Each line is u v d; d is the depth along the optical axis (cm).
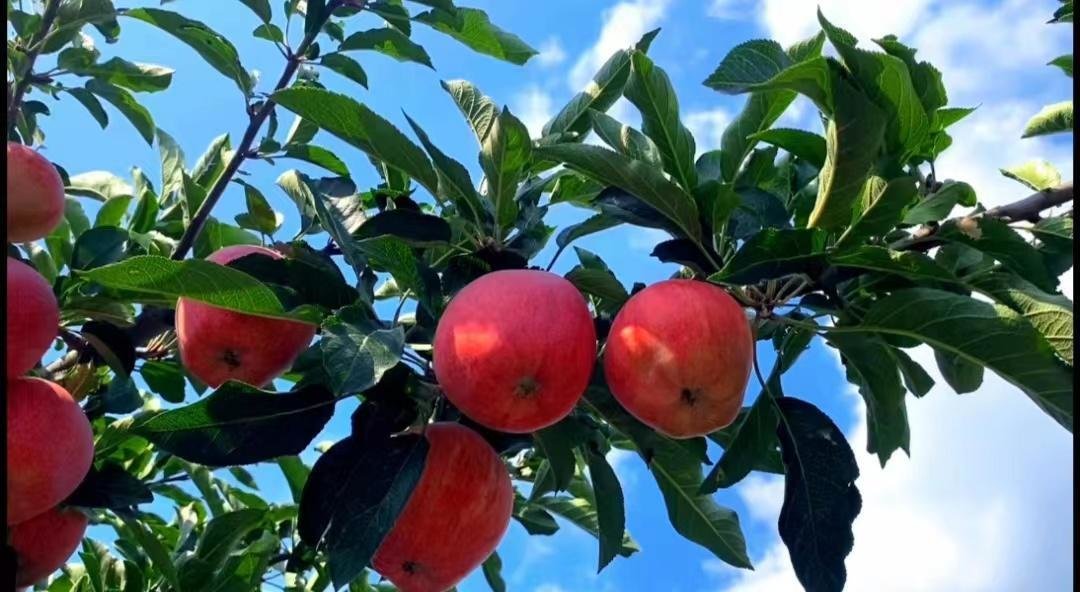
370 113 61
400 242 58
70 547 66
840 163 56
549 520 86
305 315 56
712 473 57
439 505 56
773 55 63
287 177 73
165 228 88
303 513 52
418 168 64
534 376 52
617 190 60
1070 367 51
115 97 96
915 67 61
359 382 49
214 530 74
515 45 96
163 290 55
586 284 61
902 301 55
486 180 68
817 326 58
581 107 77
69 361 72
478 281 56
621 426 63
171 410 54
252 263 59
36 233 72
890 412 62
